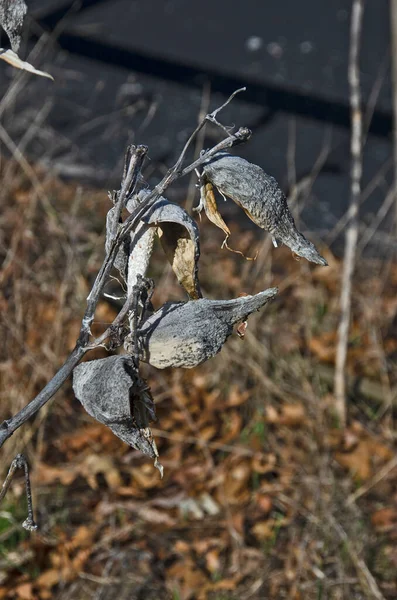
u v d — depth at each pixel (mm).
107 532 4754
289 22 10852
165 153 8023
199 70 9656
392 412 5586
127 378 1618
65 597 4434
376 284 6395
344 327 5289
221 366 5539
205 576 4574
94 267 5898
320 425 5293
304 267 6293
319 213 7562
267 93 9391
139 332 1696
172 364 1691
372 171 8242
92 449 5105
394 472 5129
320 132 8805
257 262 6379
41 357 5211
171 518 4832
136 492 4938
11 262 5441
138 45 9969
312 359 5777
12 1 1761
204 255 6430
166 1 10992
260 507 4910
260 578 4578
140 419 1674
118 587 4492
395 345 5988
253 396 5492
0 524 4633
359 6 5070
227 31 10531
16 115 8094
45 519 4746
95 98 8766
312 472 5082
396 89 6062
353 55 5145
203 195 1784
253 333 5590
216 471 5043
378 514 4879
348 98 9453
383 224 7312
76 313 5516
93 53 9594
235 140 1712
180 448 5180
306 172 8141
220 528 4812
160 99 8945
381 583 4586
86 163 7668
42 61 9055
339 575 4562
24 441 4906
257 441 5203
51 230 5777
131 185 1724
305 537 4738
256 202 1710
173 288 5809
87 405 1658
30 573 4516
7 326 5156
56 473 4895
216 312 1704
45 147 7723
